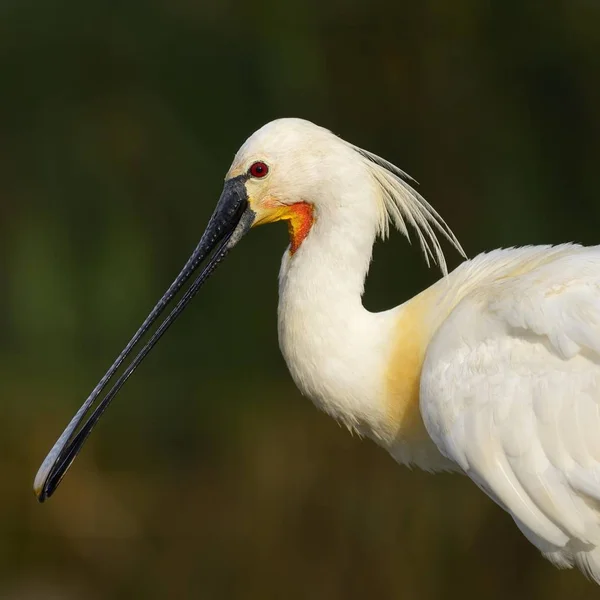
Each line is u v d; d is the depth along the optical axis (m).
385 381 7.69
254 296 14.84
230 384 15.12
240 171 8.03
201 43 14.67
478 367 7.20
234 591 14.24
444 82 14.55
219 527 14.62
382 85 14.63
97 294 14.70
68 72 14.87
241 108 14.66
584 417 6.89
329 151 7.88
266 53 14.55
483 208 14.35
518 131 14.40
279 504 14.41
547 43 14.29
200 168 14.66
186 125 14.71
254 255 14.73
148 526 14.88
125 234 14.70
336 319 7.73
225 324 14.94
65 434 8.63
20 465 14.97
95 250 14.71
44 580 14.80
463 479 13.72
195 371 15.15
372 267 14.32
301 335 7.78
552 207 14.32
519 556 13.30
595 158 14.23
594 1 14.12
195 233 14.66
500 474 7.06
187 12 14.69
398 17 14.55
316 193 7.86
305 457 14.52
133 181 14.80
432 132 14.57
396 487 14.00
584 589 12.96
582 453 6.88
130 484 15.09
